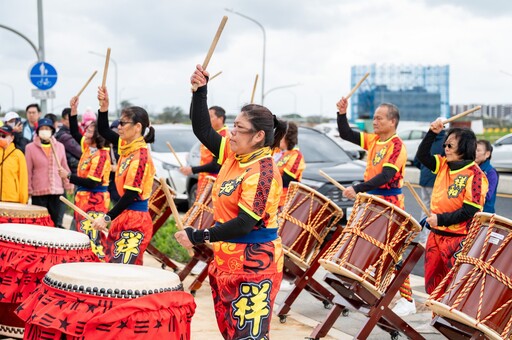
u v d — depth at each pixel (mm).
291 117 67625
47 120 9281
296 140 7578
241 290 3984
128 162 5617
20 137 10344
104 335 3648
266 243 3998
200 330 5828
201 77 4141
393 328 5652
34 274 4891
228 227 3834
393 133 6254
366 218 5219
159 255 8055
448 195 5484
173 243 9297
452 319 4570
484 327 4297
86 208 7363
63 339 3734
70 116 7371
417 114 62219
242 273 3975
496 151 22172
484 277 4422
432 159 5680
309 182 10945
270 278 4008
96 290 3719
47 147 9492
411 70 63312
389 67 63250
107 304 3703
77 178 7141
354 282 5230
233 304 4004
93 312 3689
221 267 4047
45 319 3729
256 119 3893
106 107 6184
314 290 6418
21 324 5211
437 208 5578
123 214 5656
